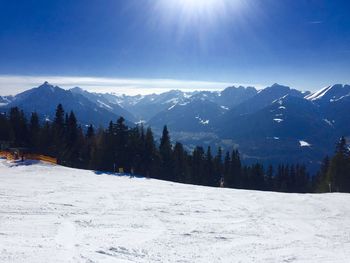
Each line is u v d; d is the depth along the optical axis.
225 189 37.19
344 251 16.20
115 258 13.60
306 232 19.86
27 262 11.86
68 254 13.34
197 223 20.97
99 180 38.62
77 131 82.31
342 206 27.86
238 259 14.70
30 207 22.83
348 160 64.44
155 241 16.77
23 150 61.28
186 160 75.00
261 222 21.94
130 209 23.98
